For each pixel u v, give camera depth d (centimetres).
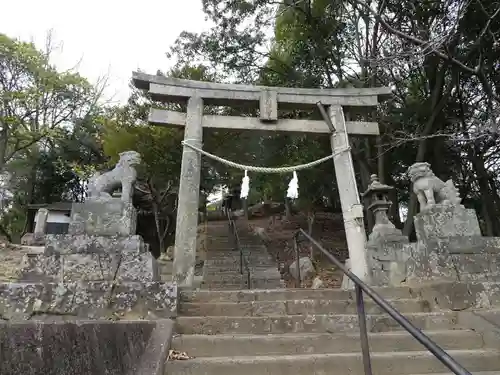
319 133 877
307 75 1405
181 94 842
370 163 1417
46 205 2314
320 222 2056
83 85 2153
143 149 1567
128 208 563
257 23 1445
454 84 1167
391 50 1146
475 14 1028
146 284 480
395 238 766
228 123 845
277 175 1559
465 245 572
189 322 465
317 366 381
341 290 566
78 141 2397
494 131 839
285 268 1410
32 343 415
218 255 1546
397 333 453
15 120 1817
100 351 414
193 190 766
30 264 497
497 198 1424
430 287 529
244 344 423
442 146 1323
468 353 400
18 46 1858
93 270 501
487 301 491
